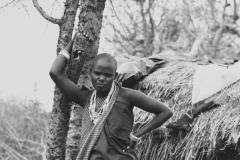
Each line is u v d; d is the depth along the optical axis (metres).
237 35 12.55
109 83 4.55
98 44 5.32
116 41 12.53
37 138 12.02
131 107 4.66
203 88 6.18
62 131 5.32
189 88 6.46
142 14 12.31
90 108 4.64
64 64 4.83
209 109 6.06
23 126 12.48
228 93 6.00
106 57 4.55
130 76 7.01
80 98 4.77
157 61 7.59
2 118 12.64
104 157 4.46
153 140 6.64
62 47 5.52
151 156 6.62
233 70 6.25
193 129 6.04
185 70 6.94
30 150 11.53
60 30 5.57
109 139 4.50
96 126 4.52
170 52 7.91
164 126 6.35
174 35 12.97
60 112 5.29
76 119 5.47
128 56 7.55
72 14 5.54
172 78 6.83
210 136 5.75
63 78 4.78
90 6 5.19
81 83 5.27
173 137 6.37
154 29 12.57
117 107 4.58
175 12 12.58
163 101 6.64
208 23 12.80
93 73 4.56
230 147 5.80
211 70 6.36
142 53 12.64
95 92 4.70
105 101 4.59
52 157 5.32
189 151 6.00
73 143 5.46
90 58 5.23
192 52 9.22
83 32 5.16
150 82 6.98
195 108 6.11
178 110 6.32
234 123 5.62
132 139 4.62
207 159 5.95
